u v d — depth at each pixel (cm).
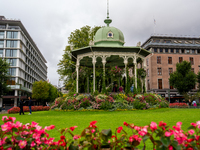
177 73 4641
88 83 2627
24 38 6825
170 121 1014
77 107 1914
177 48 5934
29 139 314
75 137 325
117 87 2639
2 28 6231
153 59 5788
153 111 1848
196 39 6156
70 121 1102
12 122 332
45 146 333
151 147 535
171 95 5650
